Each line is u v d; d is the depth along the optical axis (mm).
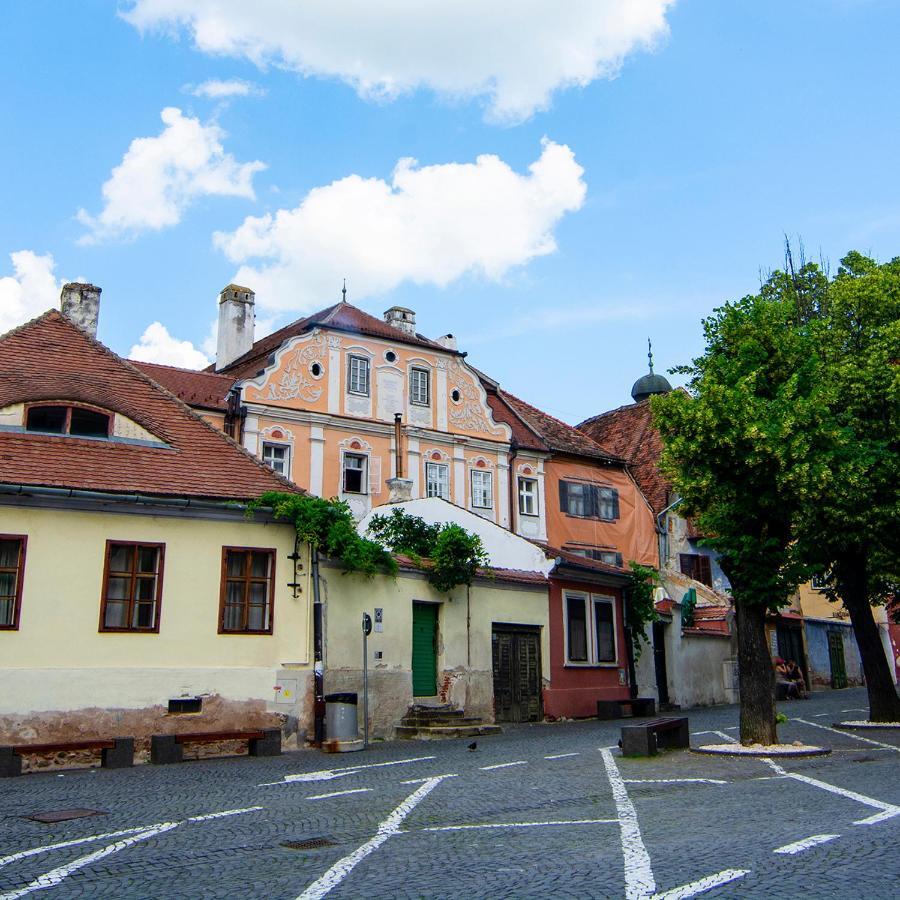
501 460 36406
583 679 26844
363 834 9500
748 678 17047
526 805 11148
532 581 25422
